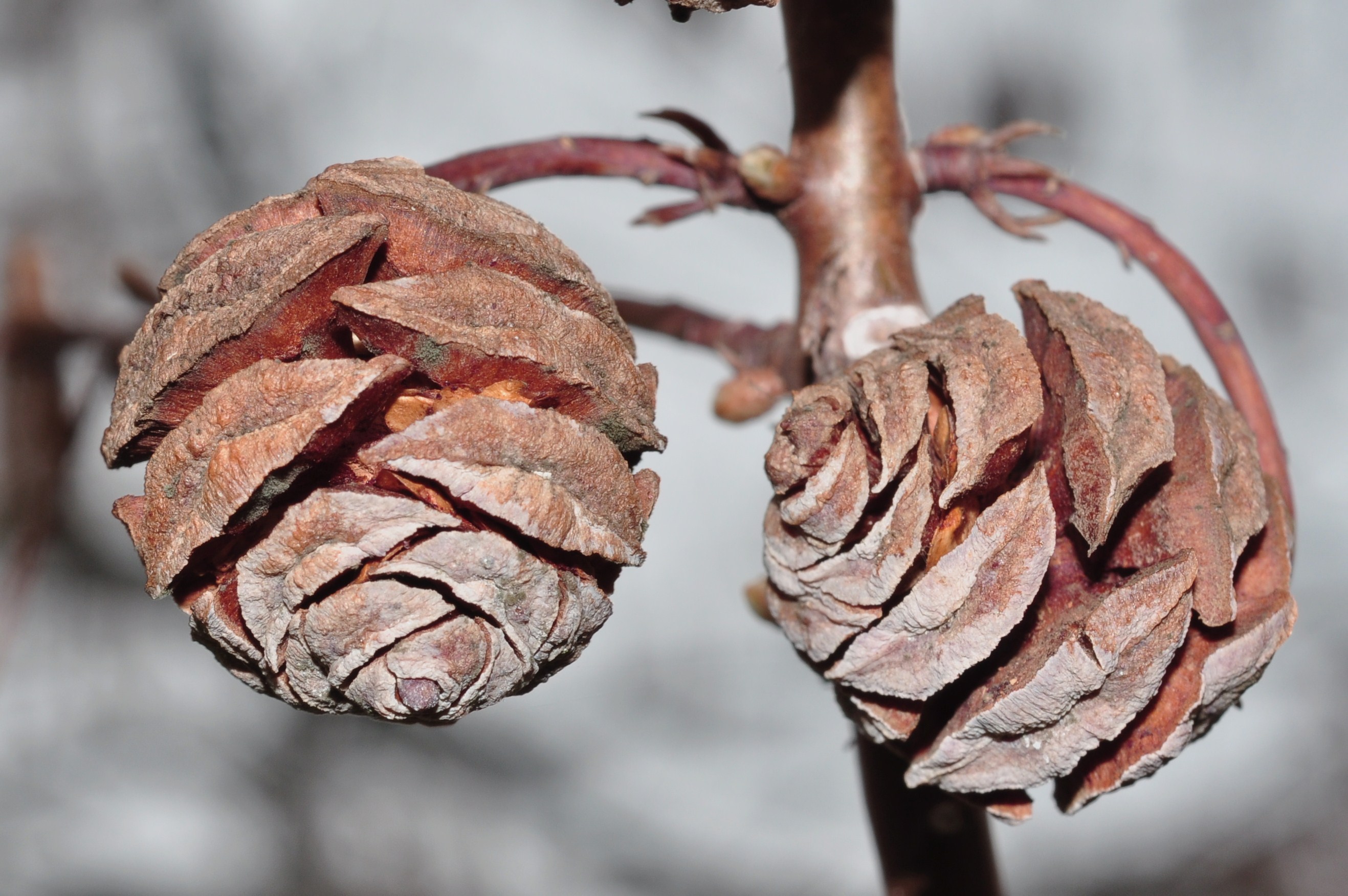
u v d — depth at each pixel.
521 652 0.14
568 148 0.16
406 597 0.14
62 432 0.19
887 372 0.14
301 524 0.14
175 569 0.14
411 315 0.14
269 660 0.14
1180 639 0.14
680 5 0.14
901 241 0.16
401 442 0.14
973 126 0.16
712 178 0.16
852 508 0.14
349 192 0.14
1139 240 0.16
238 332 0.14
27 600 0.27
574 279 0.14
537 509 0.14
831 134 0.16
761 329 0.17
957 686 0.14
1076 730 0.14
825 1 0.16
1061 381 0.14
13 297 0.19
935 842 0.16
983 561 0.14
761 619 0.16
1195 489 0.14
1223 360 0.16
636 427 0.14
